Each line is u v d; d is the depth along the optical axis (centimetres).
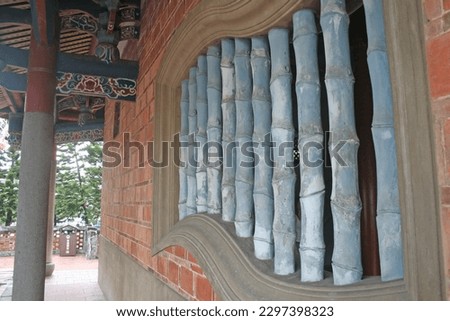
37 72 351
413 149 93
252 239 183
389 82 113
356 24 207
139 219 372
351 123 129
